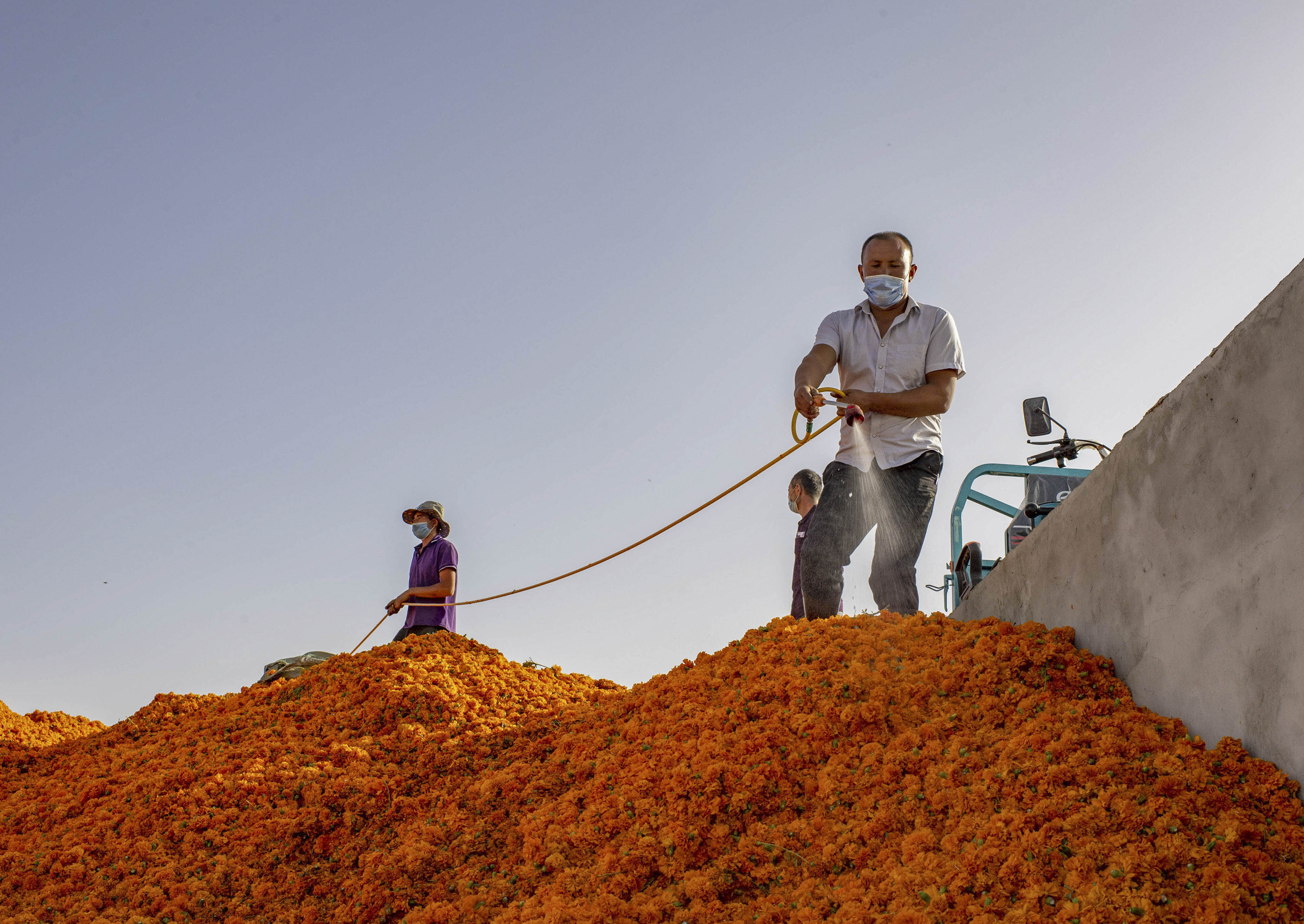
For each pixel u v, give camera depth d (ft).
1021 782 10.94
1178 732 11.37
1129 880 9.09
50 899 14.99
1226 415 10.85
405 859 13.99
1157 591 12.25
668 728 14.83
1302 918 8.55
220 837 15.83
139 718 24.17
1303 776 9.48
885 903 10.12
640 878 12.01
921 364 18.37
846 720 13.16
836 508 18.06
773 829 12.01
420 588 25.35
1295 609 9.62
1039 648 13.83
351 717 19.54
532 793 15.01
